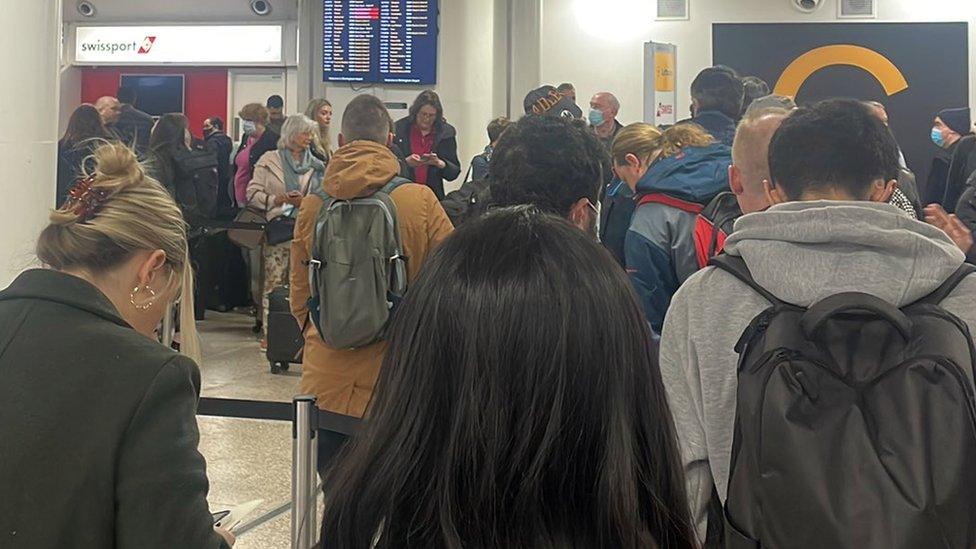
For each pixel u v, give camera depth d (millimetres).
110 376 1382
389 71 8836
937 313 1348
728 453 1487
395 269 2795
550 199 2084
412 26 8781
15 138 3490
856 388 1287
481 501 829
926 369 1268
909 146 9453
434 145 7391
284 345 5996
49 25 3619
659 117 7809
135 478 1340
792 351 1330
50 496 1329
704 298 1540
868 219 1432
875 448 1229
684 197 2723
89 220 1504
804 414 1271
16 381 1376
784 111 2160
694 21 9570
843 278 1408
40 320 1430
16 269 2922
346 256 2777
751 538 1305
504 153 2131
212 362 6441
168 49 11992
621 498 834
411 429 862
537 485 828
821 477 1221
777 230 1475
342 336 2768
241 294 8500
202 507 1387
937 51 9367
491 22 8969
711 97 3707
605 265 893
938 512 1188
